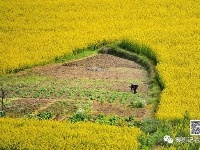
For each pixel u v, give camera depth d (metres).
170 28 80.94
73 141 51.28
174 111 56.66
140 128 54.94
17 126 55.00
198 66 68.25
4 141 51.66
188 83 63.31
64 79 68.44
